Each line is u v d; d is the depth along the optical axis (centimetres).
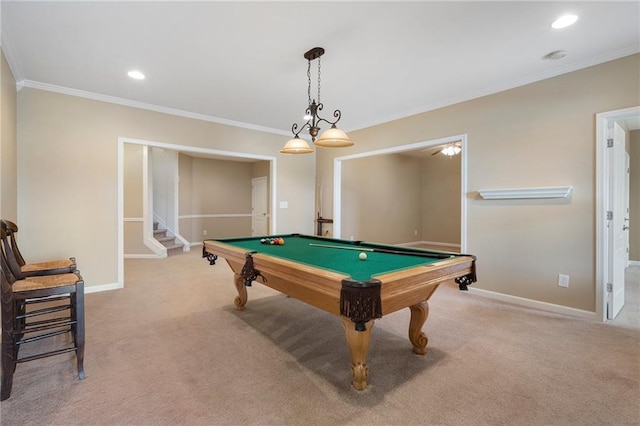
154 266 538
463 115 376
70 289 186
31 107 334
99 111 377
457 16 219
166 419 152
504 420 153
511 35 244
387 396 172
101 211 379
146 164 627
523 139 326
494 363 208
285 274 196
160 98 390
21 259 250
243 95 379
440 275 189
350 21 225
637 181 534
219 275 471
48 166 345
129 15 218
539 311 310
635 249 538
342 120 484
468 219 371
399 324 278
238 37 247
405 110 431
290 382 185
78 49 266
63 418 152
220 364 206
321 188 593
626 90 267
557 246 307
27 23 227
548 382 186
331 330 264
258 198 878
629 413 158
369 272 174
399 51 269
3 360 166
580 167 292
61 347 229
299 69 305
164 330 262
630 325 273
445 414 157
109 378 189
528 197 321
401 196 789
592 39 250
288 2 203
